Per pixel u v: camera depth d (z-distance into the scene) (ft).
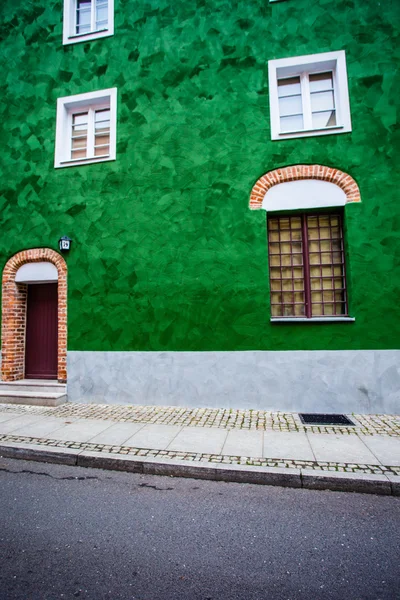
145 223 24.76
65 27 28.17
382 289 21.54
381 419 19.97
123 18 26.91
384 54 22.89
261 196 23.30
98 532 10.19
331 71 24.27
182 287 23.77
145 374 23.93
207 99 24.64
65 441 16.78
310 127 23.99
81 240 25.79
